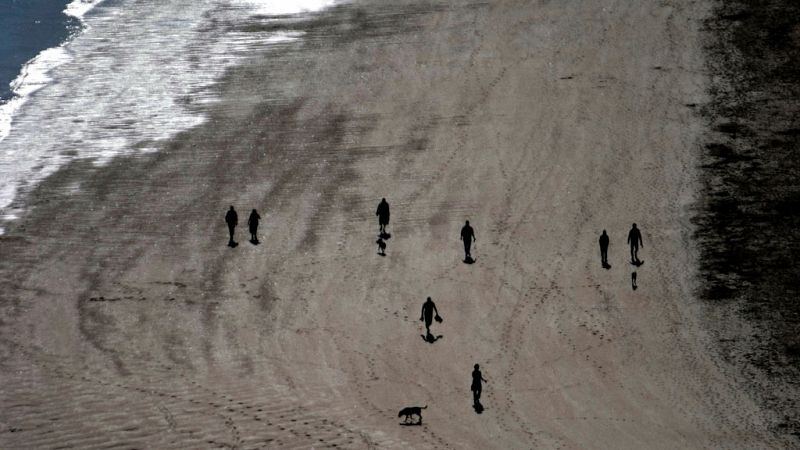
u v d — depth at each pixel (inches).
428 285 5738.2
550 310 5502.0
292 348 5123.0
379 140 7598.4
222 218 6515.8
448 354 5073.8
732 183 6904.5
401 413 4421.8
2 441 4298.7
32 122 7869.1
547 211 6574.8
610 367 5002.5
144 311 5472.4
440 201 6697.8
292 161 7288.4
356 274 5856.3
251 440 4293.8
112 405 4589.1
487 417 4522.6
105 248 6151.6
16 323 5334.6
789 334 5329.7
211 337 5226.4
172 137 7672.2
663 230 6343.5
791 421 4589.1
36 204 6668.3
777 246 6161.4
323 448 4224.9
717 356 5142.7
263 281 5792.3
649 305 5575.8
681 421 4542.3
